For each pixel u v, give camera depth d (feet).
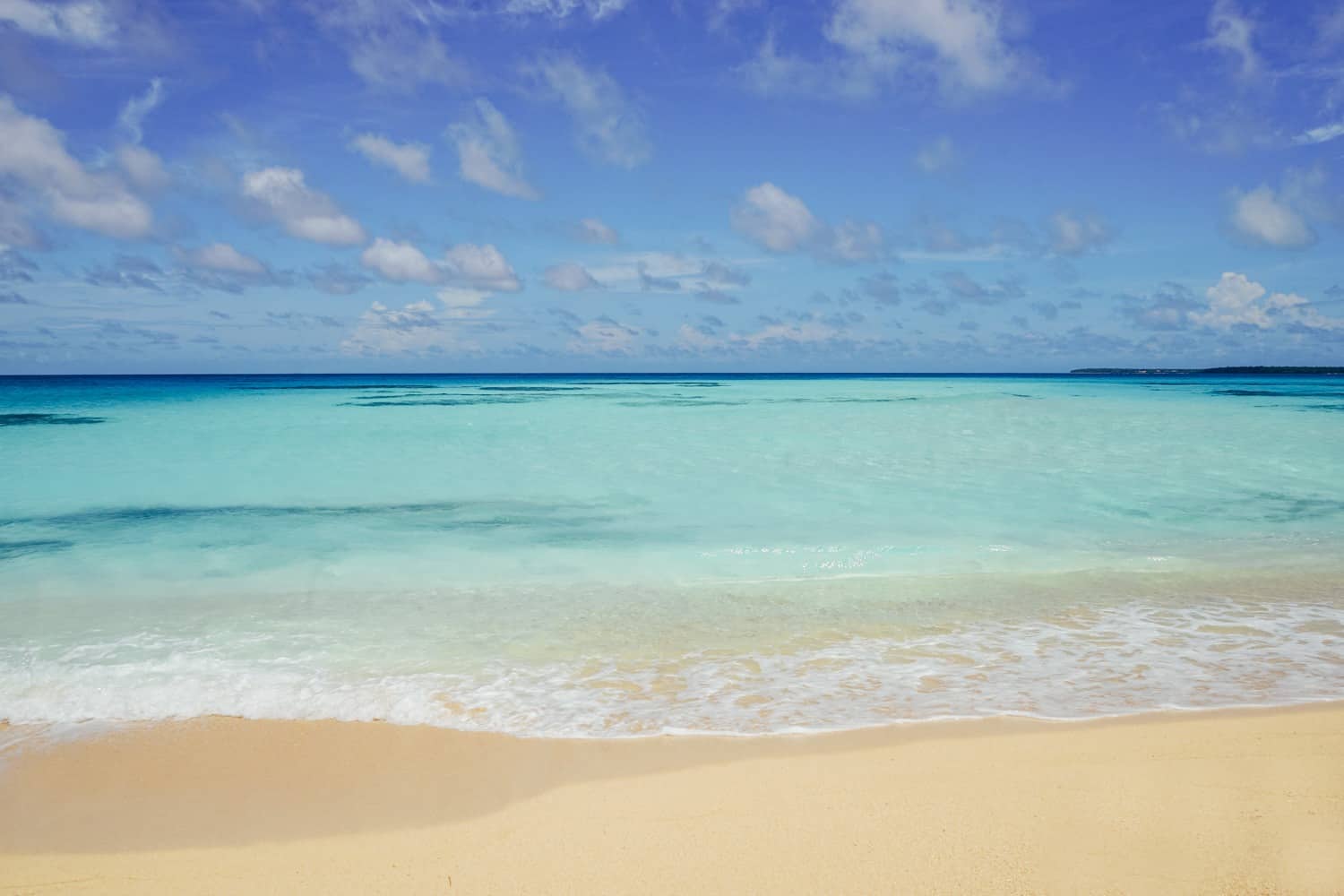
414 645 21.72
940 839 12.24
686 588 27.09
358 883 11.69
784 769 14.76
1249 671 19.56
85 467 53.21
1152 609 24.64
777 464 55.16
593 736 16.37
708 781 14.37
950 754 15.20
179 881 11.93
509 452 61.82
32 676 19.58
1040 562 30.09
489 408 120.78
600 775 14.73
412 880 11.73
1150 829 12.39
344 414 103.55
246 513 38.86
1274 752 15.11
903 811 13.12
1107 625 23.21
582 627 23.13
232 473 50.96
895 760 15.02
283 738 16.47
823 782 14.23
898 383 309.22
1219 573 28.63
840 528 35.58
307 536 34.32
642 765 15.07
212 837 13.05
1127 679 19.06
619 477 49.73
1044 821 12.72
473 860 12.17
